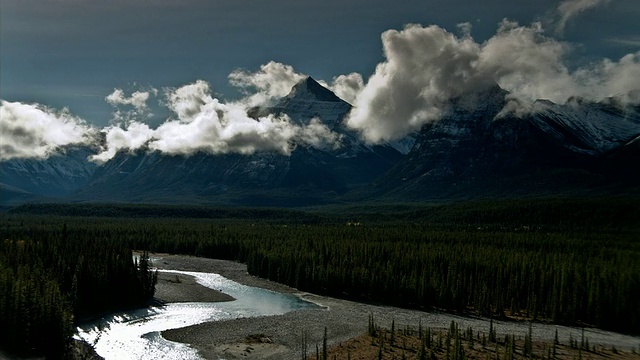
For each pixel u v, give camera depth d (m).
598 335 120.25
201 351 100.75
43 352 93.75
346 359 94.50
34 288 99.12
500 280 143.88
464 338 108.38
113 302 132.38
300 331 115.06
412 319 130.00
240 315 130.62
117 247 151.00
